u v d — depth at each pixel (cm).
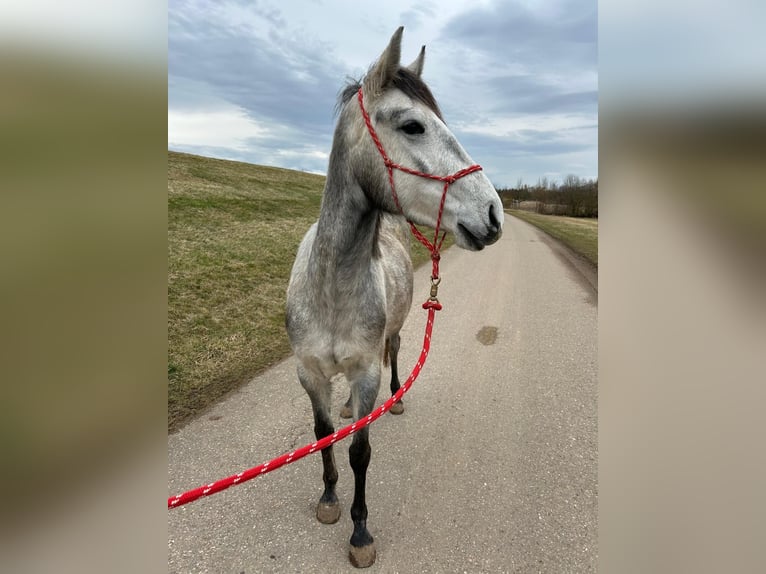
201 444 304
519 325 600
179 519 239
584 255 1320
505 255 1254
